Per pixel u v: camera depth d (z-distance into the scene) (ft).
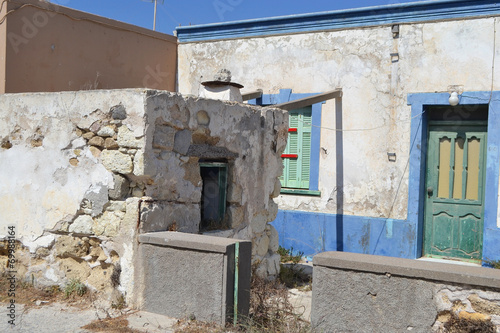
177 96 15.97
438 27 26.40
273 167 21.44
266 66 31.37
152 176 15.21
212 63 33.37
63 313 14.78
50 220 16.66
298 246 29.86
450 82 26.12
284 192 30.60
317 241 29.35
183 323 13.94
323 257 12.70
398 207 27.32
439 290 11.55
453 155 26.91
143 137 14.82
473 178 26.40
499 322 10.98
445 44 26.22
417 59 26.94
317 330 12.63
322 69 29.63
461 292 11.35
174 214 16.31
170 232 15.43
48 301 15.81
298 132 30.71
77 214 16.12
